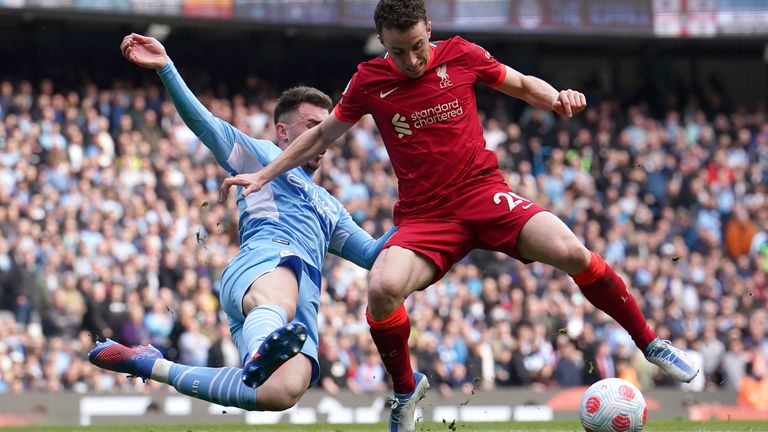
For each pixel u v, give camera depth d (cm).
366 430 731
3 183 1341
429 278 500
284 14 1697
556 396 1252
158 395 1142
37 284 1248
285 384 498
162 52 521
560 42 2050
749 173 1838
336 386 1240
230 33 1889
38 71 1717
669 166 1798
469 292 1400
